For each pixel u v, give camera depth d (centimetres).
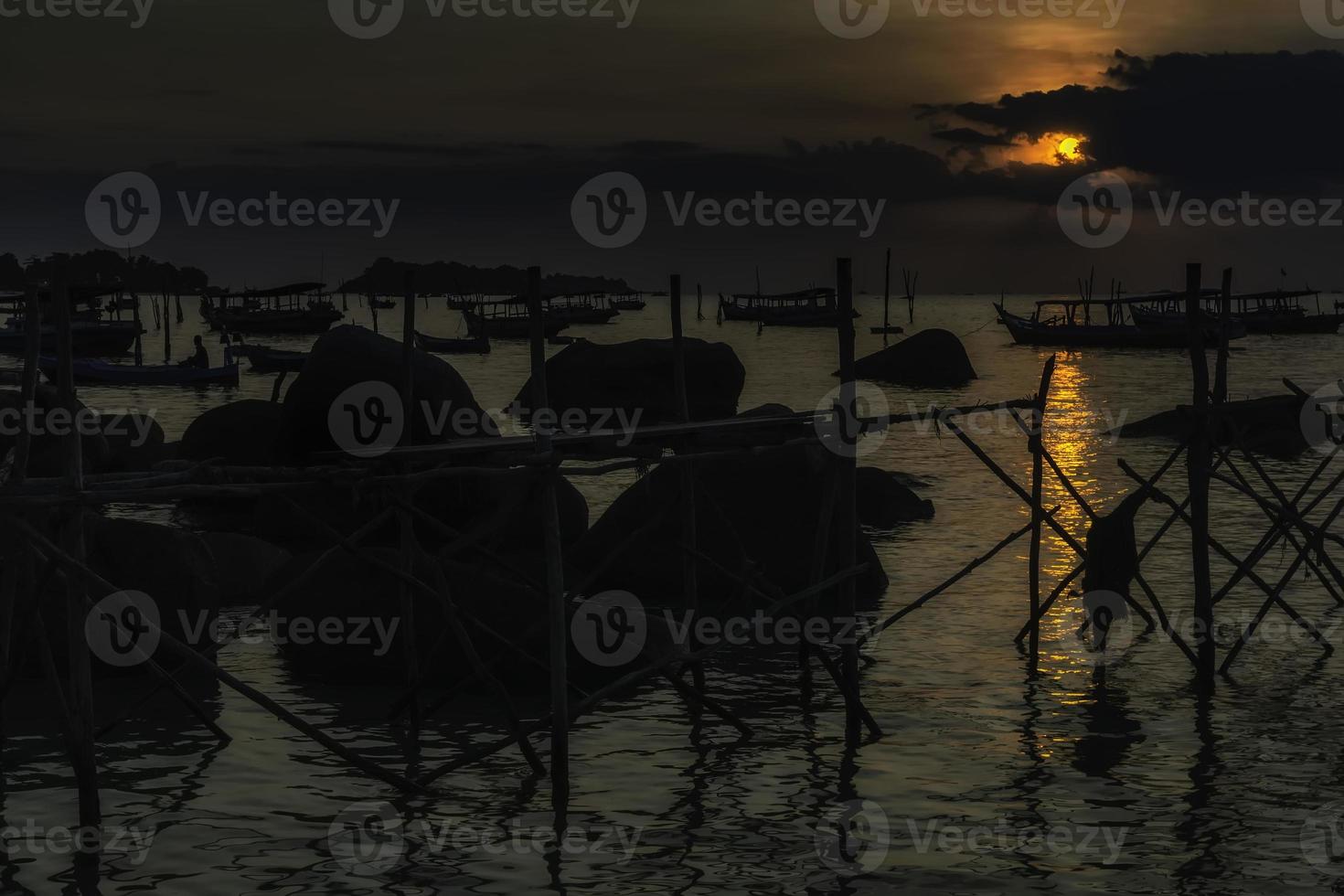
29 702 1293
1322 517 2253
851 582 1227
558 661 1063
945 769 1118
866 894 882
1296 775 1095
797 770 1117
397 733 1214
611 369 3894
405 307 1242
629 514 1755
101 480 1016
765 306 13425
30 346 1025
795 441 1278
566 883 900
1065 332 9212
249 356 6931
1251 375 6288
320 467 1070
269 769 1121
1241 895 877
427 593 1130
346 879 906
